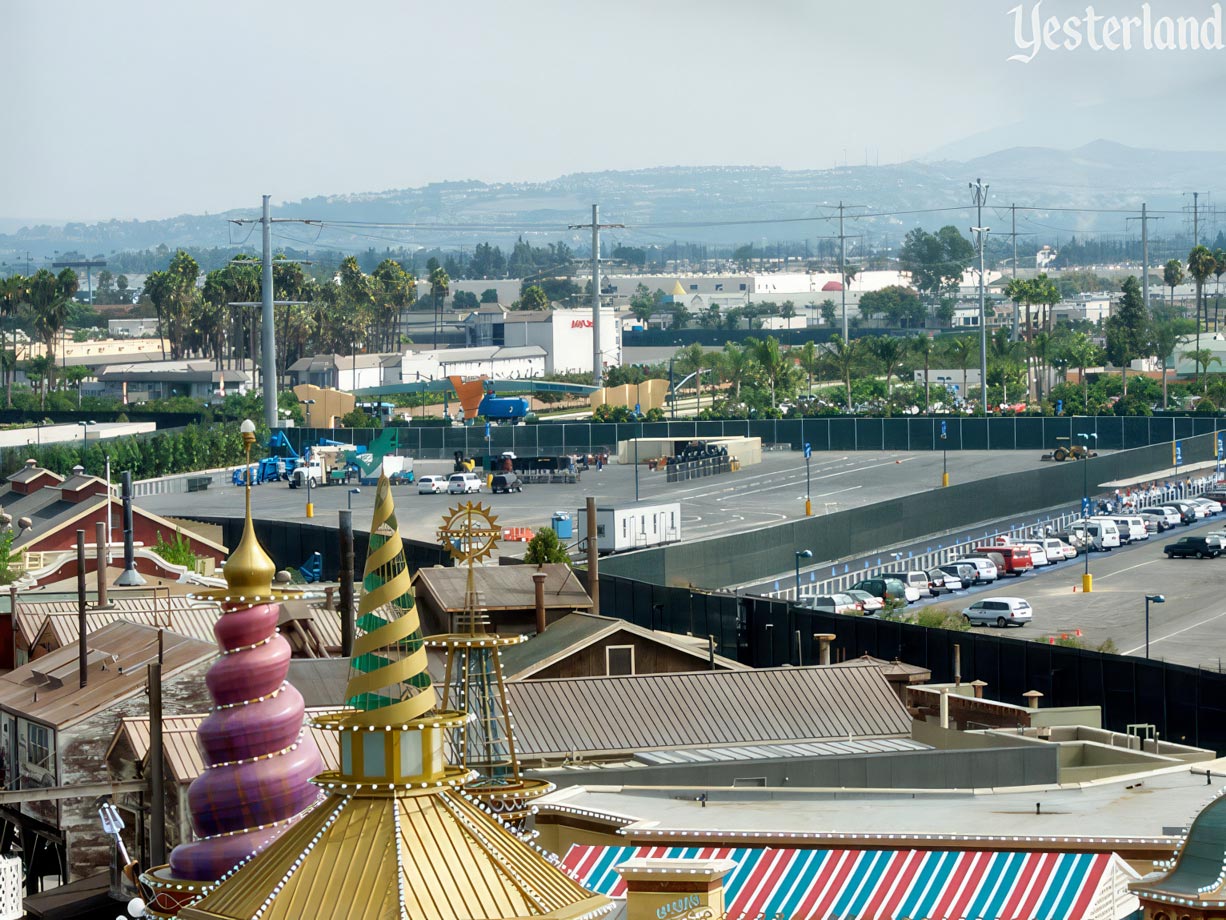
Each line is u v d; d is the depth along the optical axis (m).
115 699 65.62
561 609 82.44
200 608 83.44
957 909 35.62
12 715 68.88
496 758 36.69
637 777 51.97
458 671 37.00
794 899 36.59
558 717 61.94
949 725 67.31
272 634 32.16
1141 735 76.25
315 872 19.47
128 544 97.56
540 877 19.97
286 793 31.50
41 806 66.00
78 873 63.84
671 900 24.34
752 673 65.81
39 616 85.44
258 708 31.62
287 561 144.12
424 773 20.36
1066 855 37.44
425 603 83.38
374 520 21.34
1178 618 118.38
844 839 38.34
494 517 36.75
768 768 53.50
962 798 46.34
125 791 56.91
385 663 20.70
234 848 31.00
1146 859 37.50
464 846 19.83
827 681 65.75
